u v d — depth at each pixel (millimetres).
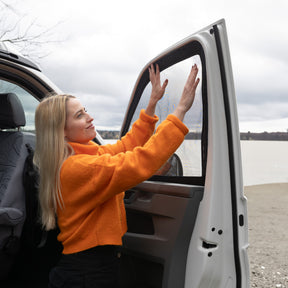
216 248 1384
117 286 1347
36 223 1938
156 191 1634
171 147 1249
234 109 1397
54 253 2188
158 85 1620
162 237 1564
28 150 2020
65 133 1334
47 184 1275
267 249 4852
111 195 1235
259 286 3457
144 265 1751
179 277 1453
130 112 2156
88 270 1249
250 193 11555
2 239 1770
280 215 7453
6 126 2074
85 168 1205
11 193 1877
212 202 1378
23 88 2109
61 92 2145
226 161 1396
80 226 1254
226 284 1399
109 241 1263
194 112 1551
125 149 1637
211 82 1394
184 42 1586
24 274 2080
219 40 1396
